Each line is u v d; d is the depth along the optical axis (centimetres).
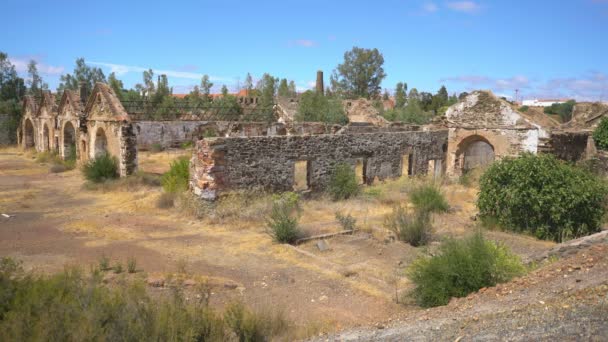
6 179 2481
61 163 3031
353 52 8306
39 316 546
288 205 1592
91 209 1716
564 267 756
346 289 934
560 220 1329
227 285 923
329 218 1570
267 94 6316
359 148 2102
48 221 1516
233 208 1533
